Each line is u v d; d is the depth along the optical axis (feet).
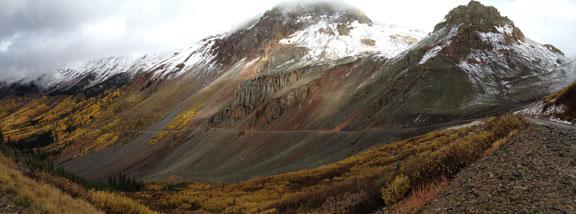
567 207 34.71
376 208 60.85
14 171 71.72
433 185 53.21
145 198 171.94
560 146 53.62
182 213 133.59
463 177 50.37
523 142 58.80
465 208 39.88
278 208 108.47
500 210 36.86
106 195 80.53
